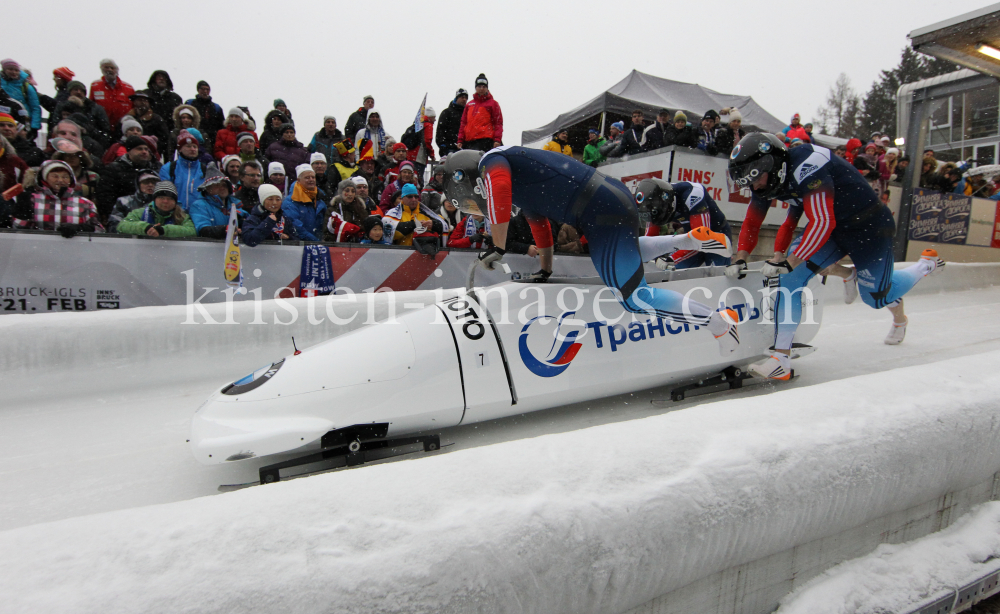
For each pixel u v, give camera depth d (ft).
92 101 18.31
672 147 23.45
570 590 3.82
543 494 4.04
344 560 3.33
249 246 14.64
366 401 8.07
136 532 3.46
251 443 7.35
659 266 13.61
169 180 15.92
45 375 10.72
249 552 3.33
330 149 22.08
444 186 9.81
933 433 5.78
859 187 10.54
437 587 3.37
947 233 29.04
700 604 4.75
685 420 5.40
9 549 3.31
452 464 4.40
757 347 11.14
